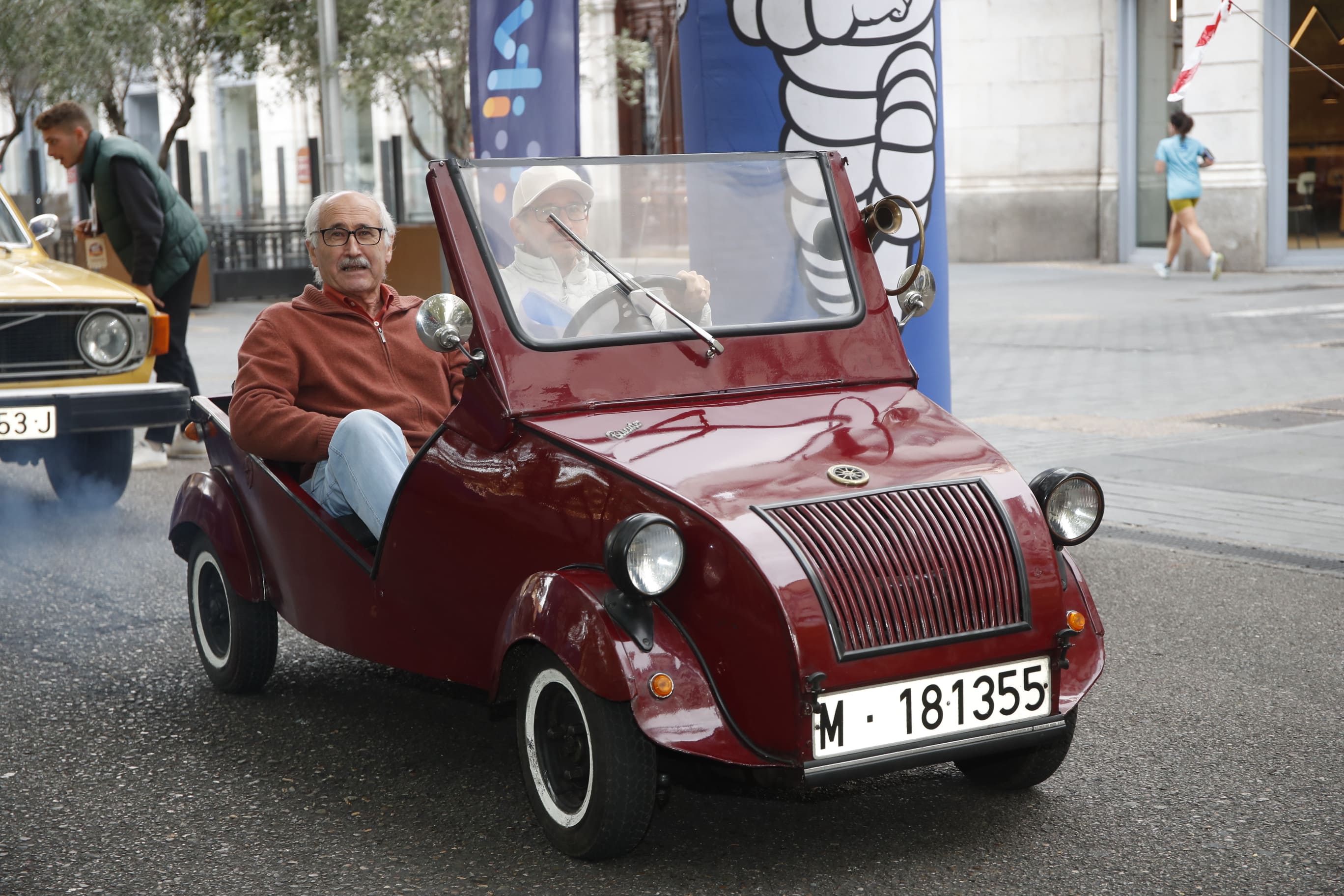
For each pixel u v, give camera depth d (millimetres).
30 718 4809
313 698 4992
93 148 9078
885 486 3568
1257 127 20312
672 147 24438
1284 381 11188
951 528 3512
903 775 4184
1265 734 4469
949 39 23891
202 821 3936
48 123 8977
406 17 18641
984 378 11883
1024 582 3537
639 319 3959
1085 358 12836
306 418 4559
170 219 9062
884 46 6383
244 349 4773
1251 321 15125
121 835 3854
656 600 3471
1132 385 11258
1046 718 3590
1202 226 20953
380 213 4887
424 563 4012
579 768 3561
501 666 3637
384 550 4137
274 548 4688
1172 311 16219
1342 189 20703
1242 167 20516
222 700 4980
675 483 3477
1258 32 20062
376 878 3559
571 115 7559
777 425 3822
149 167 9008
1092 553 6648
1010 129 23734
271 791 4148
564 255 3986
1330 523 6969
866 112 6406
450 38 19094
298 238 23312
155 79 20703
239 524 4824
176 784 4207
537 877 3549
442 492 3926
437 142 28219
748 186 4219
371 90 20609
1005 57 23562
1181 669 5102
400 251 17922
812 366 4090
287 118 29766
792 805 3994
